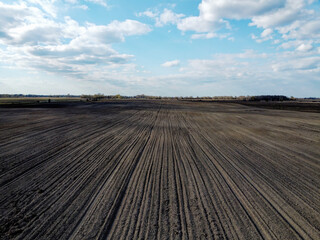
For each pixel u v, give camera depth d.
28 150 5.97
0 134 7.81
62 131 9.04
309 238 2.60
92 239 2.45
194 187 4.02
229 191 3.88
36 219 2.82
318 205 3.45
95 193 3.62
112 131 9.76
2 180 3.98
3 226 2.64
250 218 3.02
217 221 2.91
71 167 4.82
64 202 3.28
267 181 4.40
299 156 6.32
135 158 5.71
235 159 5.91
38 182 3.97
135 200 3.44
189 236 2.56
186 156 6.10
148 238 2.50
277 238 2.57
